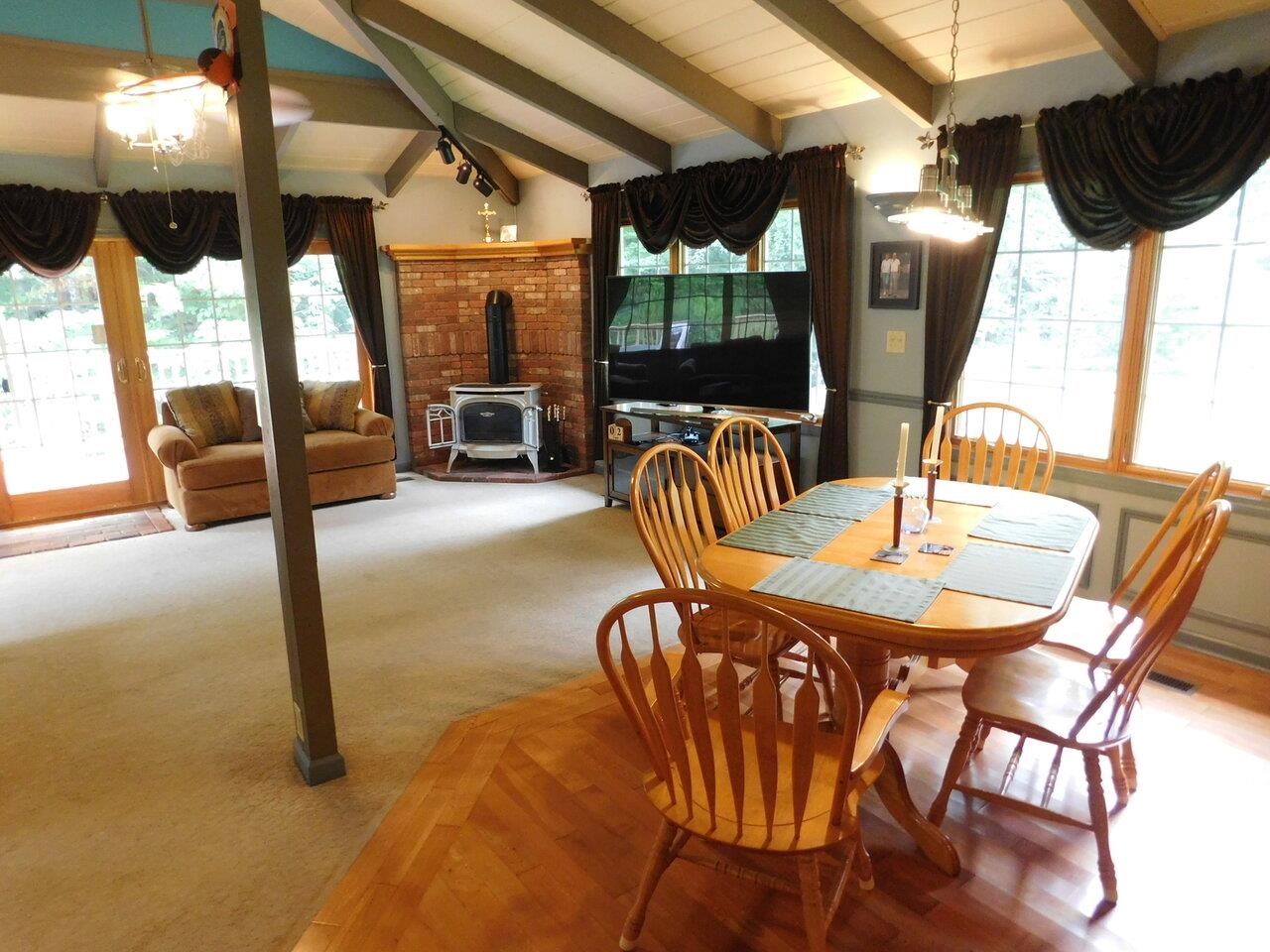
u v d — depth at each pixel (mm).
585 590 4164
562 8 3736
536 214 6895
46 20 4270
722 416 5035
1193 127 2979
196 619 3918
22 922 2035
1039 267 3744
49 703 3137
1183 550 2037
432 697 3105
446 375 6969
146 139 5023
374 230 6477
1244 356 3156
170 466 5270
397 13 4297
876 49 3619
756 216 4750
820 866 2115
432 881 2133
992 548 2307
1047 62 3492
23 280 5367
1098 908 1984
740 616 2557
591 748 2730
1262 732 2729
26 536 5289
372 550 4832
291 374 2338
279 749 2793
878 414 4477
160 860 2254
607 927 1967
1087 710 1878
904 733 2719
